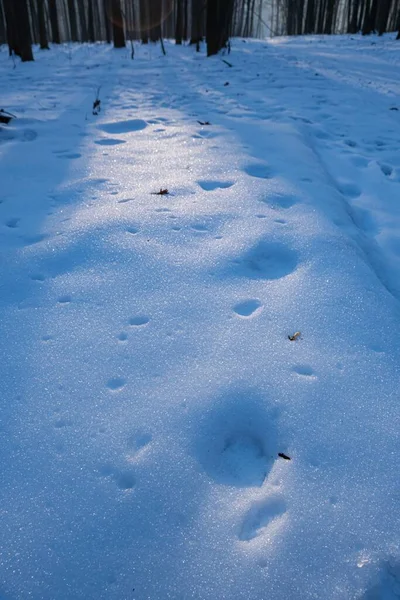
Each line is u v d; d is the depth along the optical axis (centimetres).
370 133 630
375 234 358
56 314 228
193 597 124
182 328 218
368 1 2600
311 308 232
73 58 1727
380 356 204
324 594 124
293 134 542
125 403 180
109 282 252
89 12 2809
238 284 252
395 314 232
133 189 370
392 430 170
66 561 131
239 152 463
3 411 177
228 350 204
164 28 3322
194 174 402
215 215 321
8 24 1680
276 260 279
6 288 249
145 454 161
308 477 153
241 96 851
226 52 1647
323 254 275
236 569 129
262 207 336
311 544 135
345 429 170
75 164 433
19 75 1214
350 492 149
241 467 163
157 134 542
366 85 1009
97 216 319
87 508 144
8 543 135
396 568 131
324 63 1413
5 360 201
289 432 169
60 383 189
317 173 426
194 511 144
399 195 430
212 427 172
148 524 140
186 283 250
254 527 142
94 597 124
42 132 549
